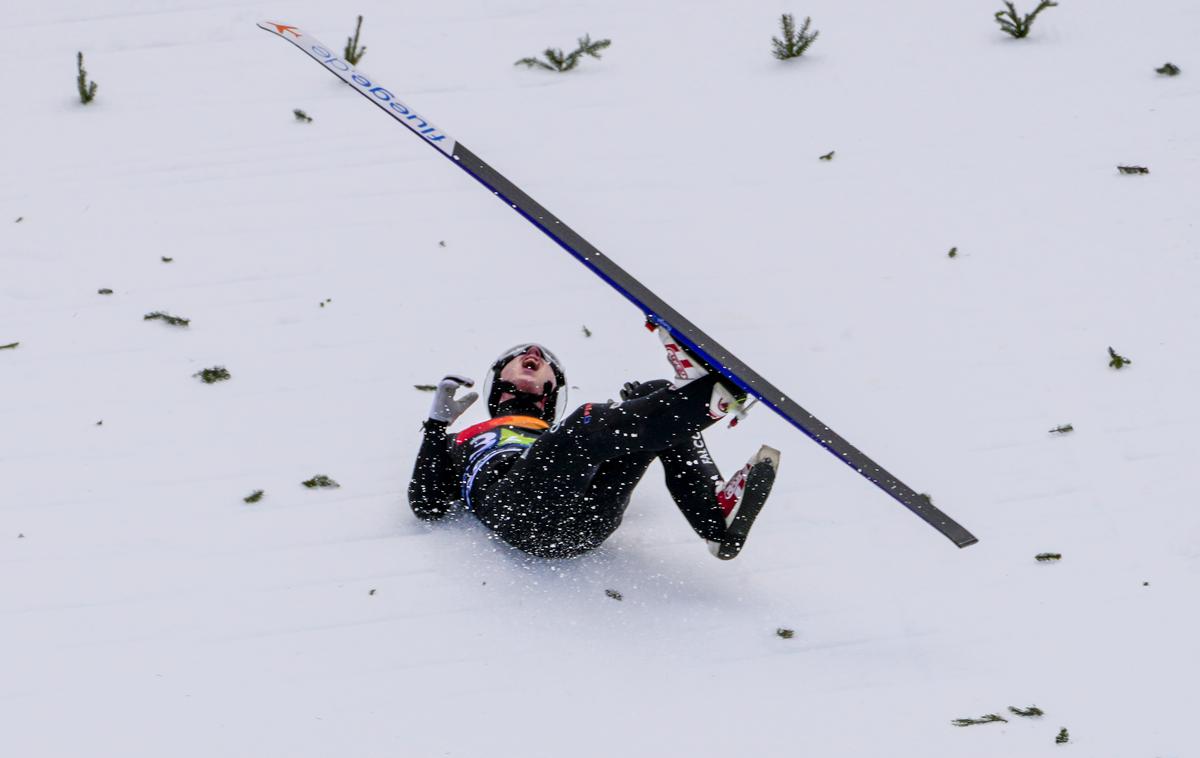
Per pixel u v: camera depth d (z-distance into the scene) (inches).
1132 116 1063.6
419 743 583.5
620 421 601.3
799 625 660.1
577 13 1216.2
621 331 869.8
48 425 778.8
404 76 1124.5
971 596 681.0
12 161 1020.5
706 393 586.2
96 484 737.0
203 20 1198.3
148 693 607.5
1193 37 1152.8
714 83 1125.1
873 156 1036.5
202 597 661.9
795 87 1115.9
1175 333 863.7
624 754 580.7
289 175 1014.4
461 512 725.9
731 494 666.8
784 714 605.3
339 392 815.7
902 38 1177.4
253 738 585.3
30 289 891.4
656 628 652.1
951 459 775.7
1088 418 802.2
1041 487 754.8
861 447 783.1
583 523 657.0
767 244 949.2
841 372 840.3
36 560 682.8
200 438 774.5
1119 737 598.5
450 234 959.0
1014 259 932.6
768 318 882.8
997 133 1055.0
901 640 653.3
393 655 628.7
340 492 736.3
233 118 1077.8
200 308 880.9
